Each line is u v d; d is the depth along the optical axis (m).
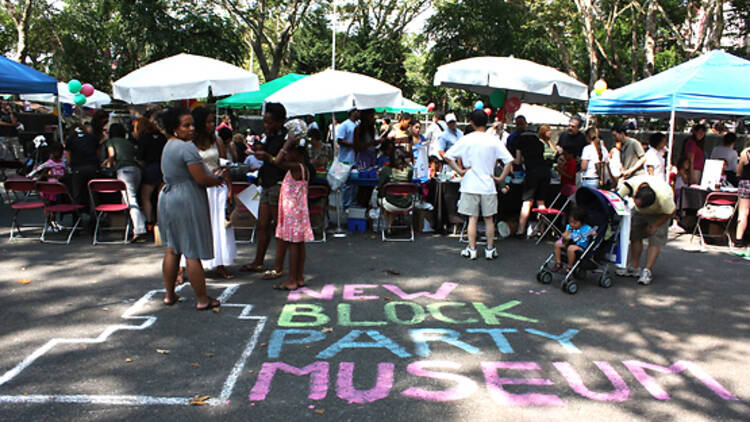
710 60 8.77
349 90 8.07
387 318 4.73
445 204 8.30
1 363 3.70
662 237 5.79
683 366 3.93
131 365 3.70
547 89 8.66
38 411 3.09
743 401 3.44
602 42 29.80
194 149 4.46
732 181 9.74
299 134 5.12
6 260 6.36
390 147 7.96
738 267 6.77
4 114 15.91
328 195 8.40
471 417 3.14
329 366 3.76
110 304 4.91
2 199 10.77
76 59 37.34
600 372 3.79
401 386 3.50
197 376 3.57
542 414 3.20
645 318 4.90
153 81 8.02
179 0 28.16
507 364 3.87
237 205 7.70
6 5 27.56
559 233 8.23
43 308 4.79
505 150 6.66
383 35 35.00
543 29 30.86
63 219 8.92
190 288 5.43
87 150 7.72
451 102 38.34
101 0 35.31
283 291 5.40
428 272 6.23
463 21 31.36
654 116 11.48
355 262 6.60
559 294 5.53
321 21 36.25
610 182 8.30
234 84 8.39
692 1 21.53
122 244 7.24
